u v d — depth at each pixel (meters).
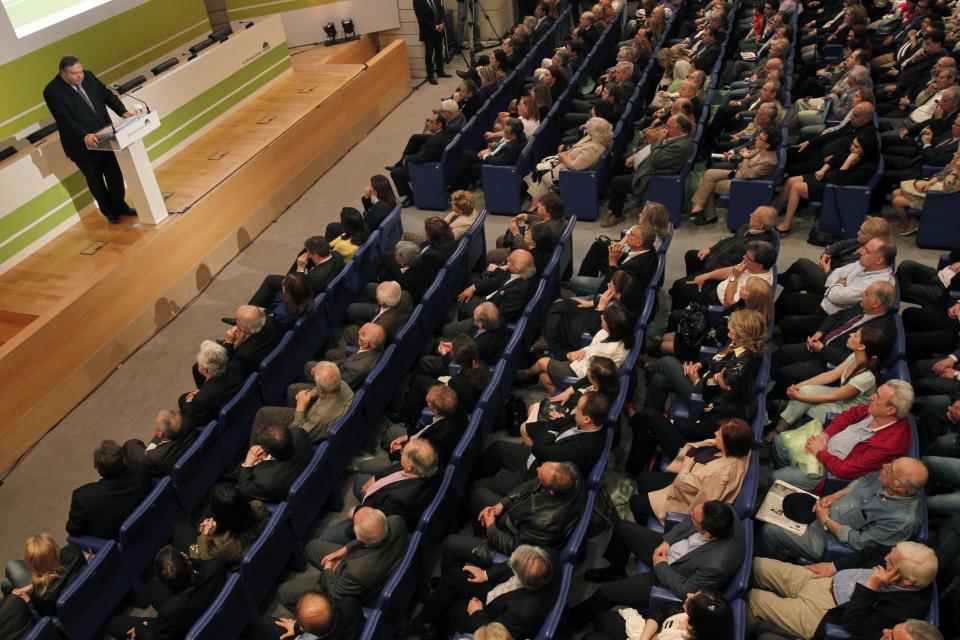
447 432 4.57
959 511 3.95
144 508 4.54
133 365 6.99
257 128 9.39
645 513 4.32
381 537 3.86
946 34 9.27
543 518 3.91
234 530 4.23
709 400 4.78
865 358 4.56
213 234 8.06
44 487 5.84
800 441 4.46
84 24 9.07
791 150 7.89
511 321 5.87
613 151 8.40
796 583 3.73
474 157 8.94
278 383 5.86
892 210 7.54
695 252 6.48
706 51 10.13
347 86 10.44
